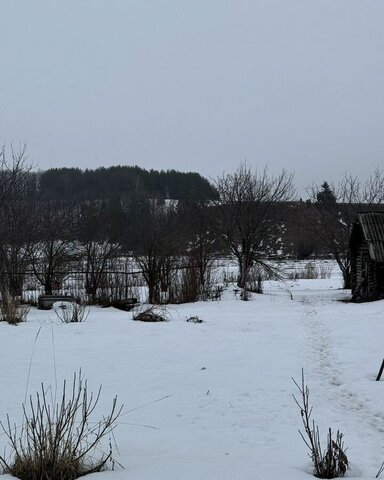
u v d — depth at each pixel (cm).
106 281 1908
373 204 3031
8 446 454
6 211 1933
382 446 476
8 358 877
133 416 571
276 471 390
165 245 2048
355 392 666
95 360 868
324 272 3609
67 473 384
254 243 2488
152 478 364
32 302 1866
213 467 396
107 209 2558
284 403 626
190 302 1989
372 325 1302
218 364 845
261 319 1443
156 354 923
